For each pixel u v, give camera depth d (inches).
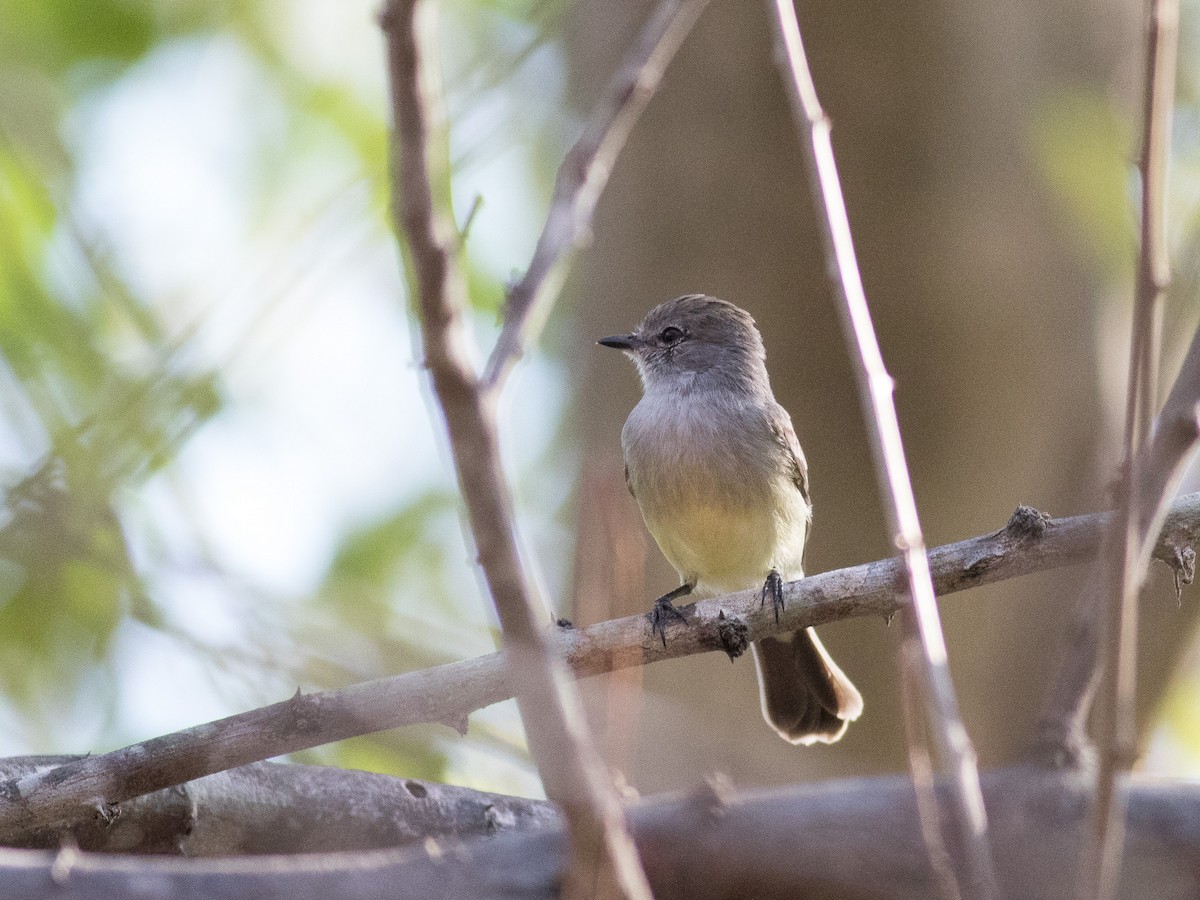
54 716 476.1
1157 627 496.4
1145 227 208.4
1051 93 486.3
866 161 522.6
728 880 217.5
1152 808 212.5
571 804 170.1
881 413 241.6
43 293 497.7
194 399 427.2
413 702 307.6
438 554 610.9
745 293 536.4
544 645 169.2
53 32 575.5
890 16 514.9
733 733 498.6
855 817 218.8
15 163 521.0
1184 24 556.7
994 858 212.8
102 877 199.8
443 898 204.1
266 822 331.0
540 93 489.4
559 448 658.2
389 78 162.4
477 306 613.6
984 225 518.9
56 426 450.0
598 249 563.8
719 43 532.4
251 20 599.2
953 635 522.3
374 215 450.6
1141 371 204.4
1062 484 523.2
